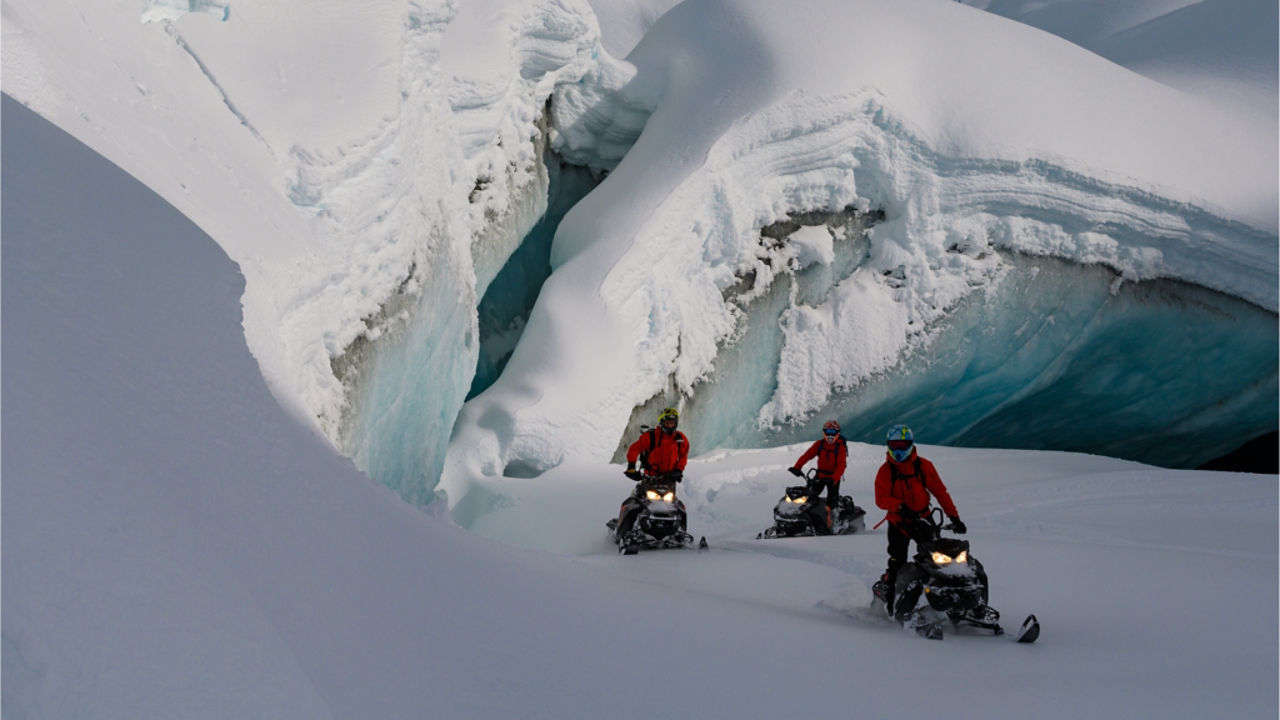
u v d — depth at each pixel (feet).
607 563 25.79
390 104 37.65
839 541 30.12
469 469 47.78
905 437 18.22
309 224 32.07
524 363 53.72
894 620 17.94
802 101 61.93
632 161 65.00
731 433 63.93
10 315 8.51
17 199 11.65
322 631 7.76
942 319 65.05
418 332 41.39
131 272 12.49
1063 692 11.17
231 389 11.61
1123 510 32.86
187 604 6.31
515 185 62.80
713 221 61.31
